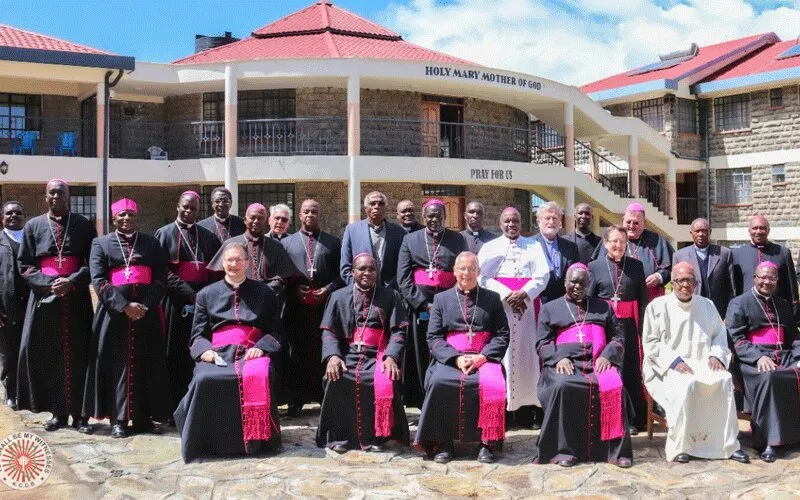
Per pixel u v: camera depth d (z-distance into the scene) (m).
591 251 8.14
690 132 26.20
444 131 21.58
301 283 7.61
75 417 6.98
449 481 5.76
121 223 6.74
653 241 7.98
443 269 7.33
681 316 6.72
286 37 22.69
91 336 6.88
